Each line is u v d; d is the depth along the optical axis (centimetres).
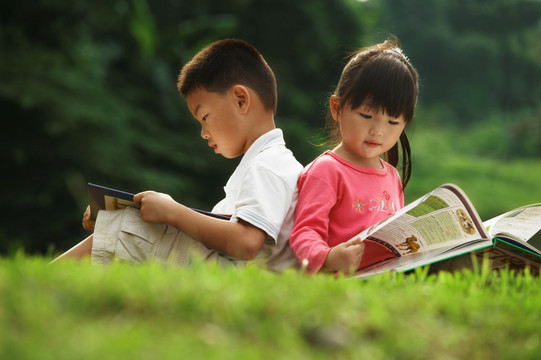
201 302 181
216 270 225
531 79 6831
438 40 6469
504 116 6234
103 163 1577
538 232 352
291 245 322
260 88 368
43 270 197
